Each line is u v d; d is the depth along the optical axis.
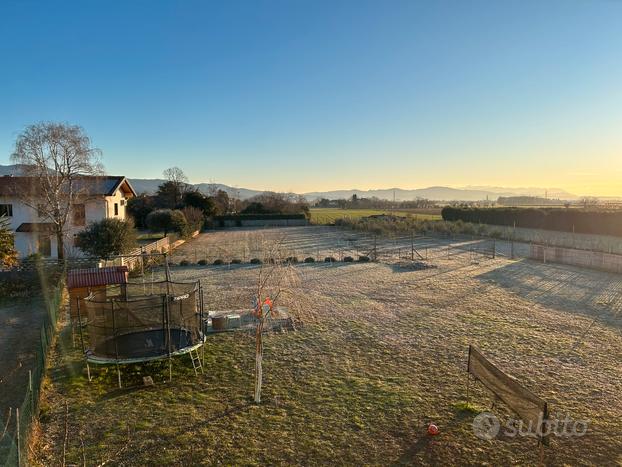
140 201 63.31
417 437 7.53
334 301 17.84
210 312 15.88
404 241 41.34
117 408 8.79
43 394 9.23
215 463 6.83
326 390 9.45
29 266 23.56
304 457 6.97
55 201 29.77
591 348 11.95
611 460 6.80
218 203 72.69
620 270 23.33
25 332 14.23
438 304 17.16
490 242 39.41
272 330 13.95
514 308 16.36
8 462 5.75
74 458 7.05
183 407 8.79
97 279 15.75
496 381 7.89
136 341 11.44
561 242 35.06
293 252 33.94
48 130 29.28
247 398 9.14
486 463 6.76
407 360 11.19
